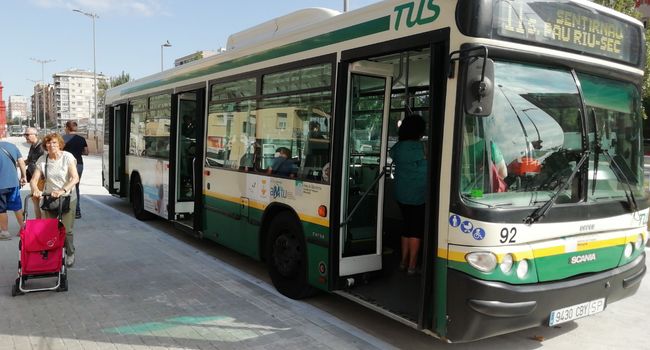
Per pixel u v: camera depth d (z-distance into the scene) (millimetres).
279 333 4602
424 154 5312
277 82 5863
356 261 5055
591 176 4121
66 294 5594
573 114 4043
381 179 5160
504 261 3594
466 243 3607
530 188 3811
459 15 3645
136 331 4602
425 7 3955
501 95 3721
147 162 9852
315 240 5129
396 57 4930
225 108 7059
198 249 7973
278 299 5586
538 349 4465
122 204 12820
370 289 4996
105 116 13203
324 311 5250
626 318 5266
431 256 3869
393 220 6359
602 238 4145
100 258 7180
